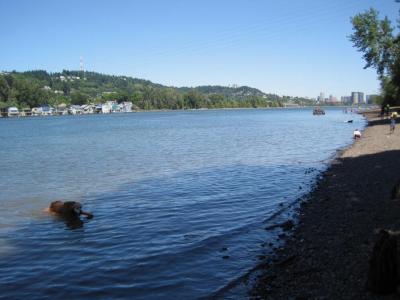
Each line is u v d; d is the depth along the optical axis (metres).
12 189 27.03
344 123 99.06
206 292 11.47
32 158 43.91
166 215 19.41
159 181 28.05
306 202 20.45
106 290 11.78
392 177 24.00
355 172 27.27
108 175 31.45
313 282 11.16
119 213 20.06
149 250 14.84
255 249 14.49
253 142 55.75
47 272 13.16
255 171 31.06
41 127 118.12
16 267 13.62
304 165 33.38
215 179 28.17
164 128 96.94
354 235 14.41
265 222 17.77
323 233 15.20
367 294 9.83
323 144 50.28
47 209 21.16
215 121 131.12
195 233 16.58
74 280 12.50
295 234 15.63
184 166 34.94
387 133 54.31
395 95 93.50
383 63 78.56
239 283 11.86
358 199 19.58
